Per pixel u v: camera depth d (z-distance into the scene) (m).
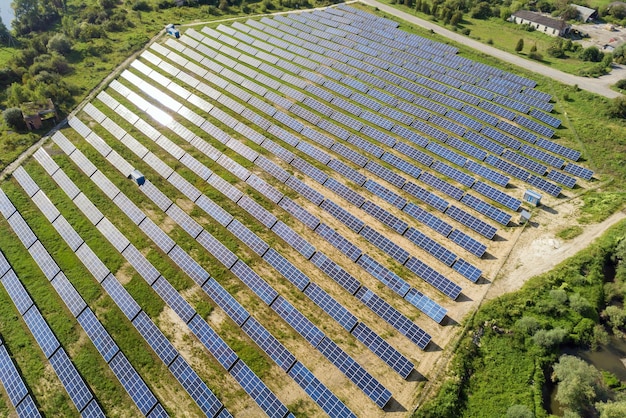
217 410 44.88
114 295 56.38
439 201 66.88
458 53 112.06
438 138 81.25
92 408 45.66
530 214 64.31
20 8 137.00
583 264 57.09
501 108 88.25
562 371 45.97
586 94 91.25
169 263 60.47
